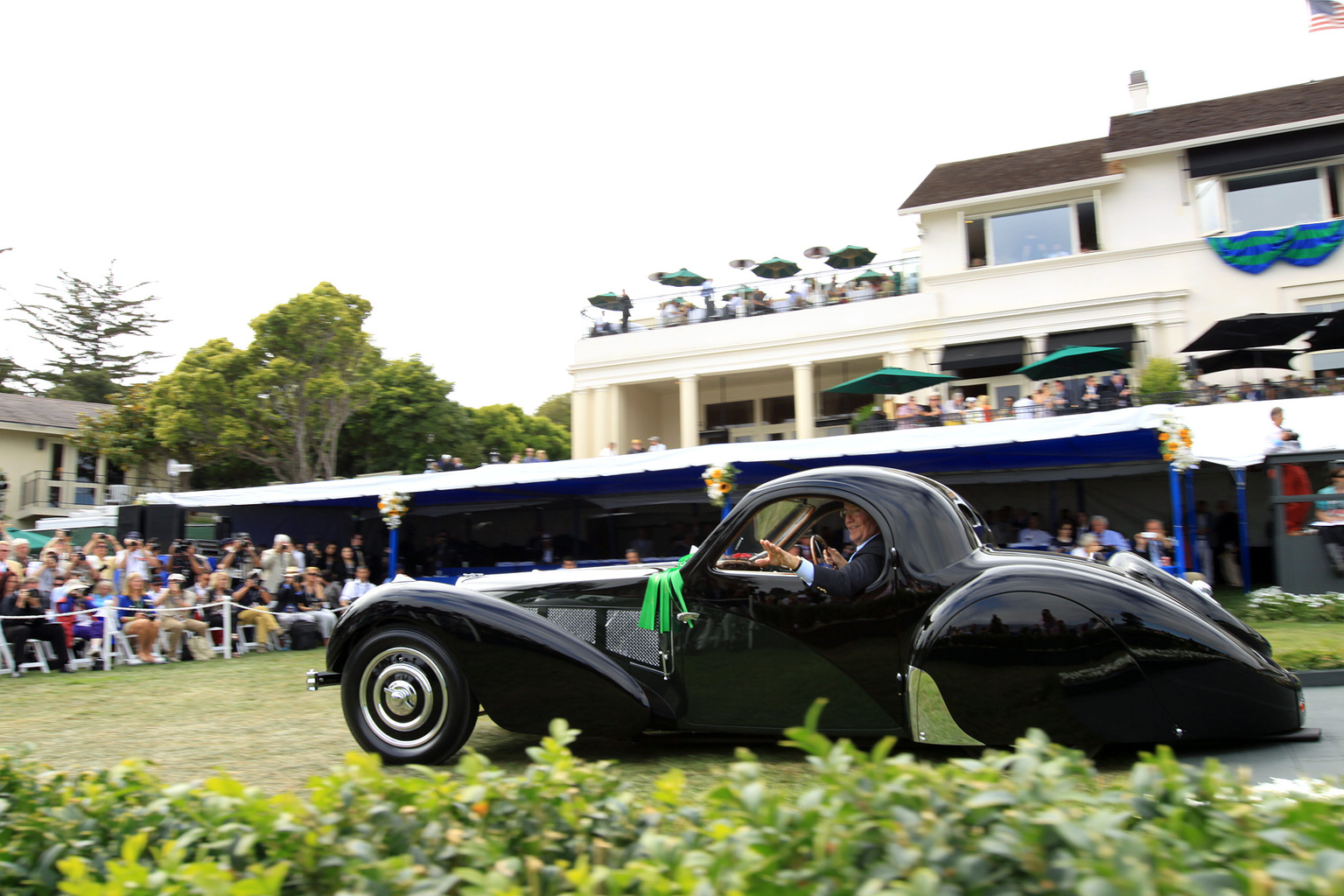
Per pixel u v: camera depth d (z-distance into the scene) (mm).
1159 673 3531
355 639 4387
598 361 24594
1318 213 18844
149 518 17500
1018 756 1676
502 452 39031
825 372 24578
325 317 28578
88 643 10812
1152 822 1584
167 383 29297
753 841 1540
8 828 2146
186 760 4559
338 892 1670
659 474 15984
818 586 3918
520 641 4059
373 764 1998
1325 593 11031
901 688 3770
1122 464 15078
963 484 16609
